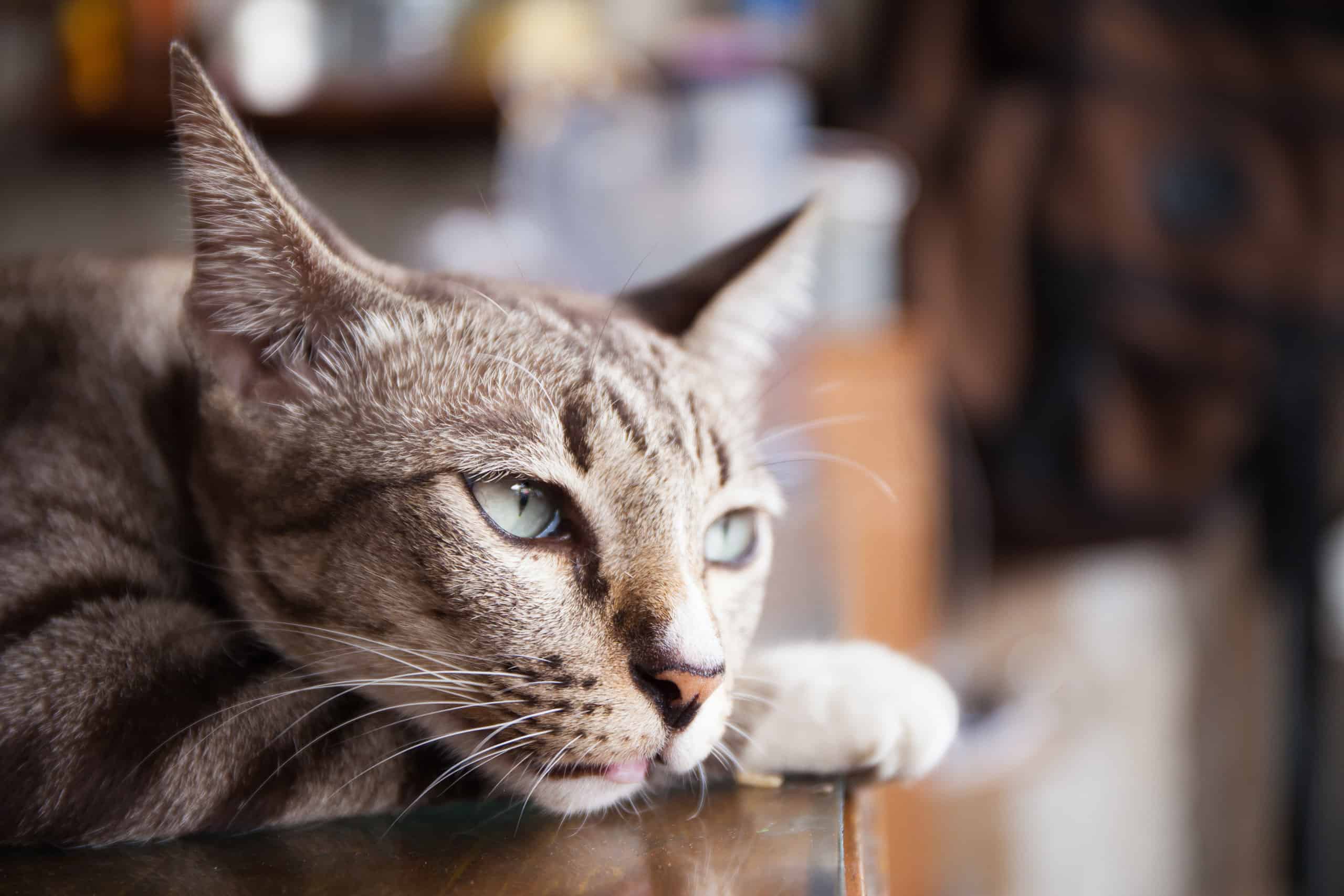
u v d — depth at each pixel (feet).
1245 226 8.13
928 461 7.69
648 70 8.96
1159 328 8.14
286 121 9.25
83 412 3.54
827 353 7.07
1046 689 8.61
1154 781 9.29
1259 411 8.27
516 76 9.13
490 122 9.36
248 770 2.86
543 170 8.18
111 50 9.22
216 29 9.22
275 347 3.29
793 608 4.66
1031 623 9.00
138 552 3.33
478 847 2.70
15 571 3.06
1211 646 9.30
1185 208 8.20
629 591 3.12
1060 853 8.98
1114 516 8.34
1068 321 8.23
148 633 3.04
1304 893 8.55
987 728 7.59
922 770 3.32
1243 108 8.31
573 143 8.07
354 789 2.97
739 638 3.60
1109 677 9.11
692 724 3.08
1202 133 8.28
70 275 3.98
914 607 7.02
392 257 9.97
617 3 10.07
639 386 3.42
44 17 9.81
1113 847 9.18
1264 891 9.27
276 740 2.92
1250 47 8.43
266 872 2.55
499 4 9.34
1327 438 8.25
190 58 2.93
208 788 2.82
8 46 9.86
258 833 2.86
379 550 3.10
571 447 3.19
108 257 4.26
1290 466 8.27
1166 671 9.25
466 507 3.11
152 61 9.21
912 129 8.89
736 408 3.87
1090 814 9.09
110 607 3.07
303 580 3.16
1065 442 8.29
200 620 3.21
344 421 3.22
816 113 9.47
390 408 3.21
